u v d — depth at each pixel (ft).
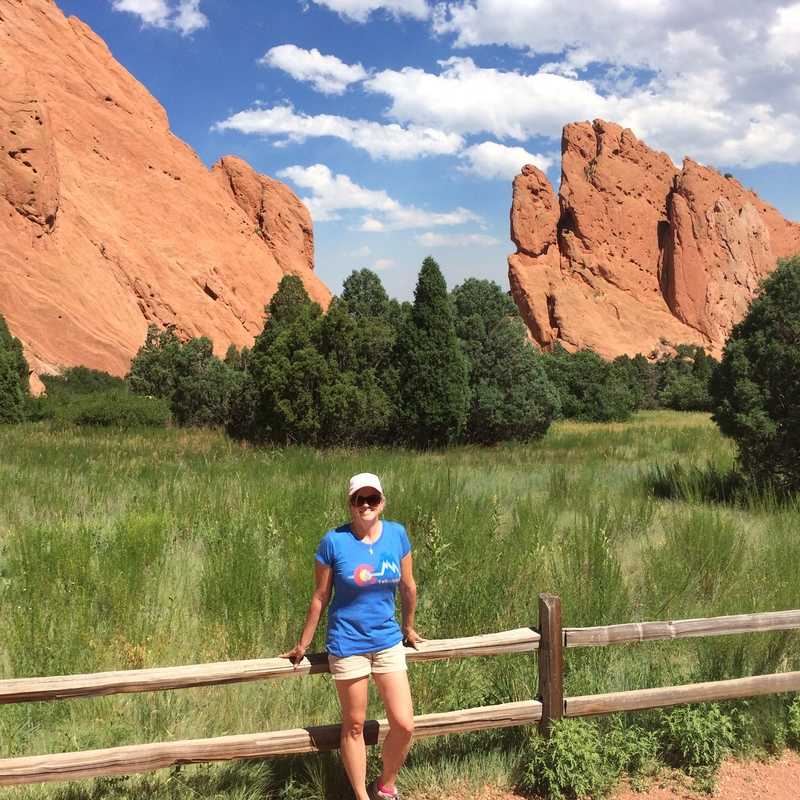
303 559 21.97
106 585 20.61
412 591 12.66
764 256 529.45
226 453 61.98
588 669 16.51
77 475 43.24
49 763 11.04
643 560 25.07
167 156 333.62
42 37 315.37
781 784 13.66
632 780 13.67
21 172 214.28
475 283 89.66
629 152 510.99
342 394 72.84
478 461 61.16
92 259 236.43
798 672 15.19
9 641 17.10
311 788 12.85
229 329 281.54
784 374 40.65
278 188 425.28
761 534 29.50
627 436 85.46
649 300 484.74
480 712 13.15
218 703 15.28
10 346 102.89
